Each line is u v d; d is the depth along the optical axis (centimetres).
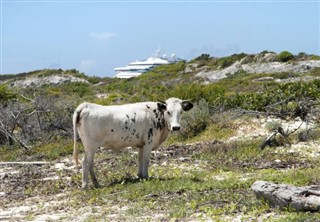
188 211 1018
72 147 2103
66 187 1397
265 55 7056
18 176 1636
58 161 1908
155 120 1358
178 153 1884
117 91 4944
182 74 7219
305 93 2403
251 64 6931
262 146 1845
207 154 1780
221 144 1916
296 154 1708
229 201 1065
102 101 3412
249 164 1586
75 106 2584
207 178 1362
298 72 5944
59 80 6938
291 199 966
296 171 1390
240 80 5238
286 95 2433
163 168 1581
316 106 2236
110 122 1311
